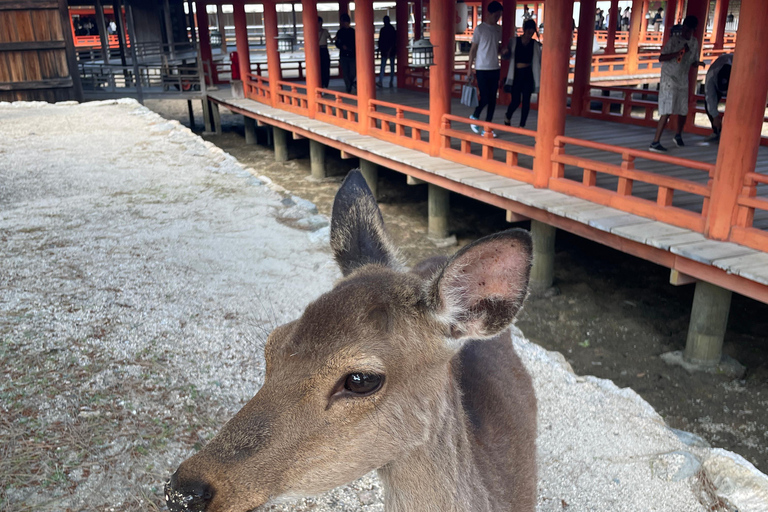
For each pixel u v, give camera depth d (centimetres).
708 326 691
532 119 1416
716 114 1116
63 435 336
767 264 605
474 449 224
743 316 822
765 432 596
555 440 395
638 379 690
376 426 183
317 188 1498
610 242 754
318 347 179
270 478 175
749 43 605
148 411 363
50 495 295
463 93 1104
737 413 627
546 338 784
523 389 283
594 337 784
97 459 320
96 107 1647
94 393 376
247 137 2003
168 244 655
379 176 1554
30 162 1016
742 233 655
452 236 1152
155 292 534
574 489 354
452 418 200
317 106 1596
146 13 2180
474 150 1146
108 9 3944
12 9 1677
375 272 206
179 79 2073
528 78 1139
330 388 178
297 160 1794
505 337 308
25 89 1748
